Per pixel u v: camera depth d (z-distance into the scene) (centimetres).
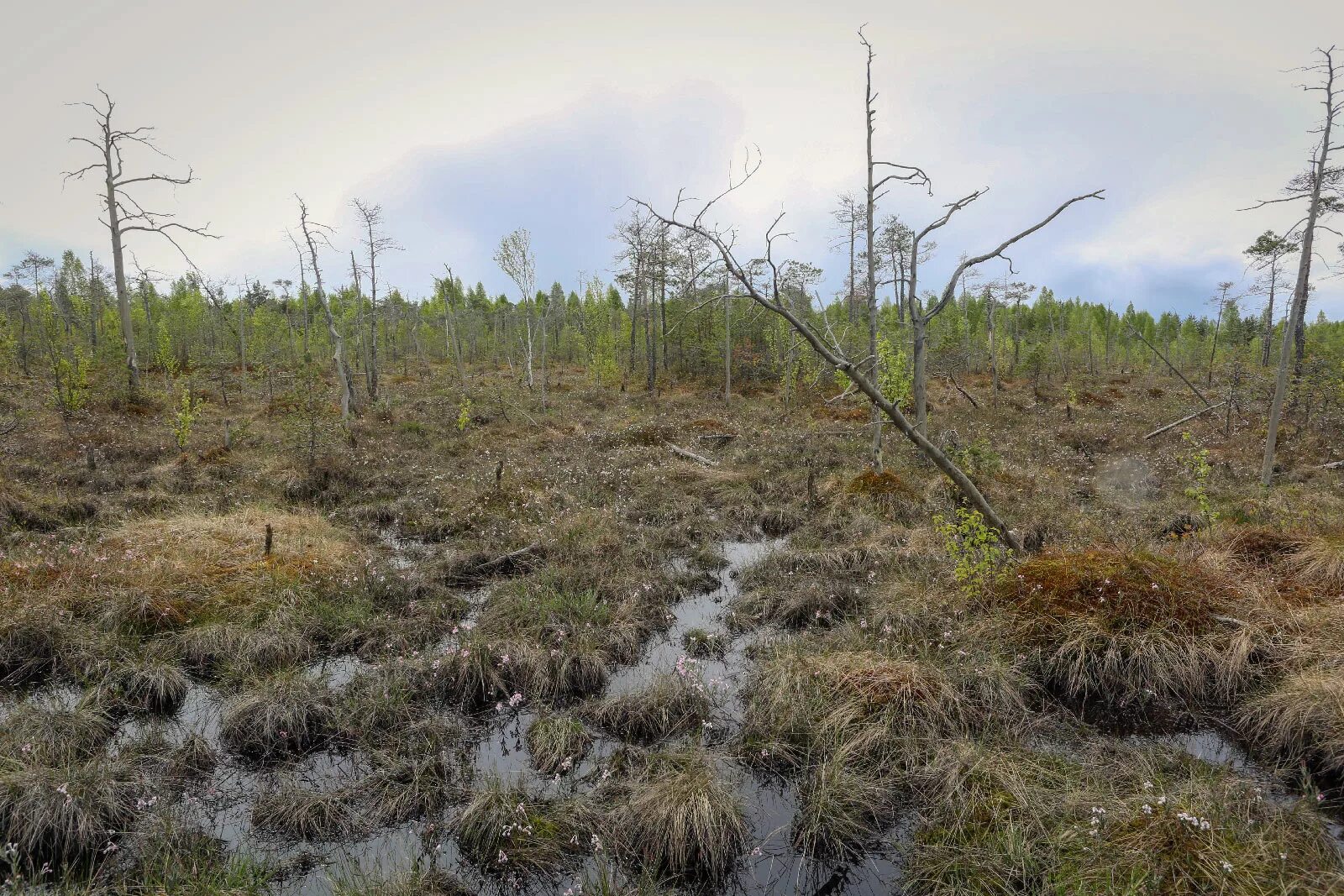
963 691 539
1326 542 695
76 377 1569
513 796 445
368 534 988
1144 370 4203
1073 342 4444
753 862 411
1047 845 378
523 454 1509
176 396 1956
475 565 862
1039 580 648
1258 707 502
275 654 621
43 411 1691
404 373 3641
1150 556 674
